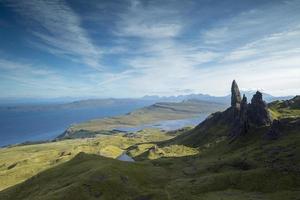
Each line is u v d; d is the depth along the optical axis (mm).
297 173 172625
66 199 156875
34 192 195500
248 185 171750
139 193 163625
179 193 167875
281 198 150125
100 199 157250
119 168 195875
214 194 165125
